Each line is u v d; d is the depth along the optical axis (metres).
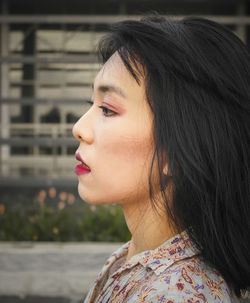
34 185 7.81
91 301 0.66
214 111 0.49
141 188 0.51
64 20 9.35
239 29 10.45
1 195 7.49
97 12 11.83
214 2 11.53
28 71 11.79
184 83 0.48
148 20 0.55
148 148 0.50
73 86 11.79
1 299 3.34
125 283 0.51
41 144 8.33
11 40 11.91
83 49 11.91
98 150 0.51
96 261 3.52
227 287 0.50
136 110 0.50
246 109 0.50
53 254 3.51
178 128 0.48
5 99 8.83
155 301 0.45
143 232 0.54
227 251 0.51
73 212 5.03
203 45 0.50
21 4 11.82
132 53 0.49
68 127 11.34
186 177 0.49
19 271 3.48
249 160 0.51
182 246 0.51
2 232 4.35
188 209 0.49
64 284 3.47
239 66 0.51
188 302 0.45
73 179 7.87
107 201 0.52
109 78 0.51
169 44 0.48
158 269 0.48
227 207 0.49
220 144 0.48
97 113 0.53
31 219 4.45
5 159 11.08
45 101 8.80
